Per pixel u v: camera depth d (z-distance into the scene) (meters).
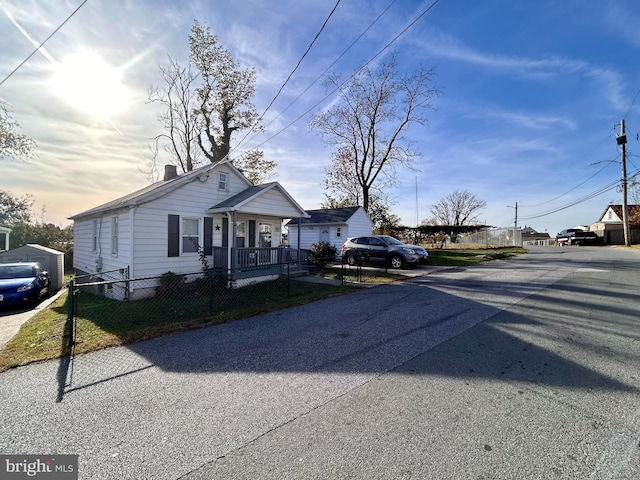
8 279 9.64
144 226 10.03
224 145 23.30
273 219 14.59
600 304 6.48
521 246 27.64
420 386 3.22
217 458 2.22
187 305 8.11
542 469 2.03
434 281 10.13
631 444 2.26
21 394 3.28
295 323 5.81
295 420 2.67
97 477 2.07
